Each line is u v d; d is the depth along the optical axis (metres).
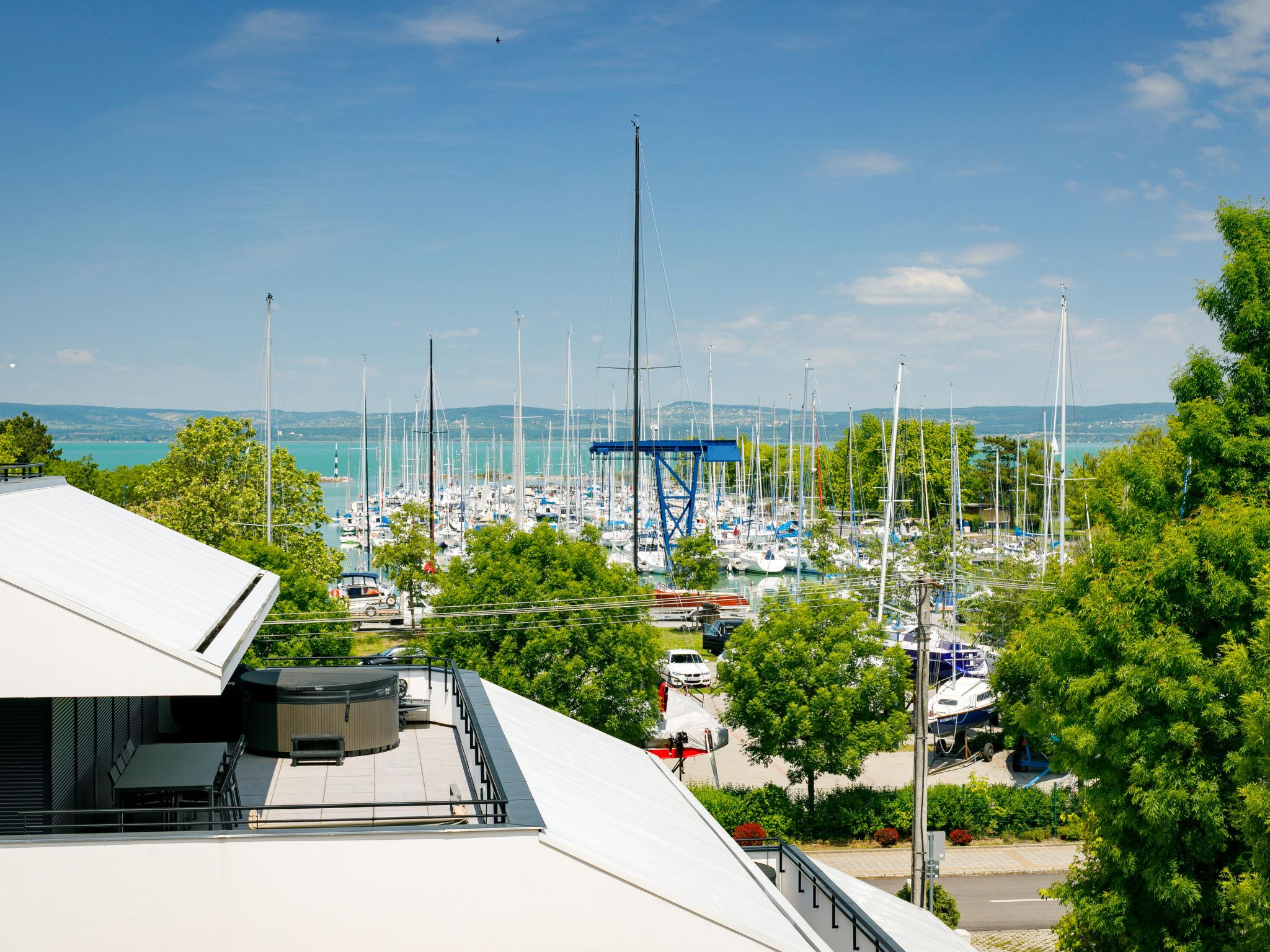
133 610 11.52
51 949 9.62
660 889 10.59
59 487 18.09
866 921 14.60
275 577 17.48
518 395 77.06
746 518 128.12
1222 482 19.89
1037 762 41.06
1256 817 15.28
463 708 16.14
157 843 9.78
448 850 10.25
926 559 70.75
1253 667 16.39
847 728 34.09
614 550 91.00
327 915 10.03
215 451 58.59
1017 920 27.98
